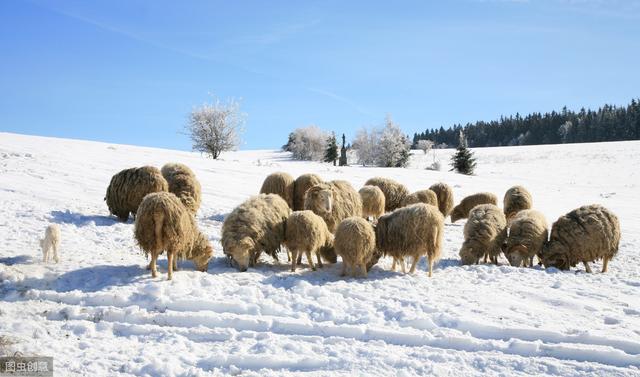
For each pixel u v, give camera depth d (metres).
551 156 75.62
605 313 8.61
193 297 9.17
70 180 22.14
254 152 120.12
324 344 7.65
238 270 11.36
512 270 11.72
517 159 76.25
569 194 36.12
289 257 12.77
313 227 11.45
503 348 7.39
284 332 8.16
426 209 11.35
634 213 26.98
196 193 16.38
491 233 12.87
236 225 11.46
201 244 11.01
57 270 10.47
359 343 7.65
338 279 11.07
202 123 56.09
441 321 8.23
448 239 16.86
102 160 30.53
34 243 12.51
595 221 12.54
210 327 8.34
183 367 6.99
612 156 69.06
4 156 26.98
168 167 16.77
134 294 9.33
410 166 81.56
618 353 6.97
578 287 10.24
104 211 17.05
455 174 45.34
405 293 9.71
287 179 16.72
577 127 140.38
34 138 41.56
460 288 10.12
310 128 94.19
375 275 11.51
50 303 9.16
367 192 17.27
